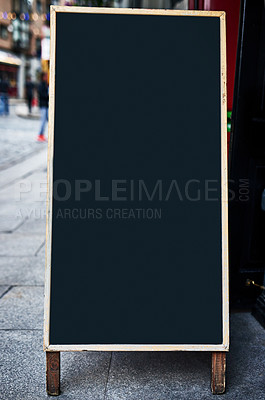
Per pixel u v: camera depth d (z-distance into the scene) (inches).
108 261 84.7
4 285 137.0
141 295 84.9
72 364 95.6
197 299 85.2
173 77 84.5
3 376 90.3
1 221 207.2
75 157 84.4
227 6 123.9
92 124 84.3
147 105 84.5
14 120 697.0
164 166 85.0
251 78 110.8
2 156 368.8
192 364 96.1
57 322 84.0
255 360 97.2
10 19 1563.7
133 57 84.1
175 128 85.0
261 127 113.5
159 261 85.2
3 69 1647.4
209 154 85.3
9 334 107.3
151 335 84.8
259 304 116.8
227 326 84.6
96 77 84.0
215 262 85.5
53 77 83.7
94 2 341.4
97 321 84.5
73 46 83.7
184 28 84.2
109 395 84.4
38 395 84.3
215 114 85.2
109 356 99.2
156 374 91.7
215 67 84.8
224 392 85.1
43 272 148.0
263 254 120.3
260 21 108.1
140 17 83.9
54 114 83.8
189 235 85.5
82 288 84.4
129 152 84.7
